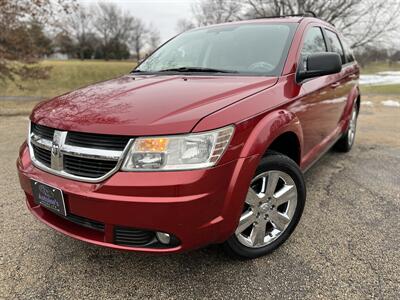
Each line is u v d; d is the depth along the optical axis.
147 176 1.74
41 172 2.09
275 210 2.32
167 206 1.72
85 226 1.99
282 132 2.23
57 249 2.46
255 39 2.97
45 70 10.73
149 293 2.02
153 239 1.89
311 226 2.71
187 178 1.73
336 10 20.41
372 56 22.58
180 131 1.75
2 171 4.07
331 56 2.61
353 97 4.40
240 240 2.18
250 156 1.95
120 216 1.78
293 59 2.67
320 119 3.08
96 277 2.16
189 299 1.96
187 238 1.81
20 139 5.80
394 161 4.41
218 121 1.83
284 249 2.41
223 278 2.12
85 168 1.87
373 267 2.18
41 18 10.12
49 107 2.29
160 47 3.57
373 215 2.88
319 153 3.29
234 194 1.90
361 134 6.08
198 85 2.34
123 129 1.78
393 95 13.12
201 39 3.27
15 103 12.79
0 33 9.57
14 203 3.19
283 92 2.39
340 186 3.53
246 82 2.38
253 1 22.52
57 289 2.06
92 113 1.98
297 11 21.23
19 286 2.08
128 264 2.29
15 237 2.62
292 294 1.97
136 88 2.39
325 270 2.17
